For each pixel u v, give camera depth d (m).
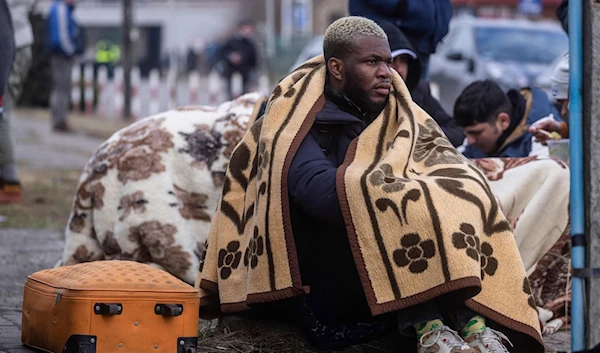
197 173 5.04
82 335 3.51
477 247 3.49
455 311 3.62
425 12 5.75
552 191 4.66
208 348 3.97
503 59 14.41
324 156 3.85
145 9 54.50
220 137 5.07
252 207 4.02
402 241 3.53
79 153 13.65
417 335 3.60
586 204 3.20
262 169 3.87
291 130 3.87
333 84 3.97
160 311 3.60
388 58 3.91
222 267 4.04
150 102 22.58
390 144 3.84
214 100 22.50
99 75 22.75
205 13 53.69
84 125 18.16
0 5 6.36
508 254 3.63
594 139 3.18
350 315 3.98
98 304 3.52
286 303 4.13
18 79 8.14
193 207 5.05
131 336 3.56
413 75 5.34
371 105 3.91
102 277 3.61
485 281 3.59
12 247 6.79
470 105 5.45
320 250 3.92
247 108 5.14
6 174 8.66
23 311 3.94
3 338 4.13
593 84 3.16
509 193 4.64
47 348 3.70
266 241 3.79
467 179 3.67
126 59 21.38
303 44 40.34
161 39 54.66
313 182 3.71
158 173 5.03
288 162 3.79
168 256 4.93
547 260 4.67
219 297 4.06
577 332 3.22
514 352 3.79
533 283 4.66
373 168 3.71
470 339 3.58
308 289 3.72
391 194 3.55
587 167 3.18
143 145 5.08
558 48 14.78
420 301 3.48
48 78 21.19
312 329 3.96
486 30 14.92
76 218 5.17
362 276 3.57
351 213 3.60
